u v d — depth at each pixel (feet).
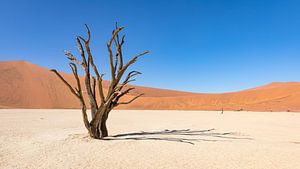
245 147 31.45
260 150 29.60
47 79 211.20
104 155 25.80
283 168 21.94
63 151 27.30
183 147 30.91
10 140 33.63
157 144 32.58
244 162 23.79
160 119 81.00
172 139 37.01
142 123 65.36
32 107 165.27
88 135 37.50
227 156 26.21
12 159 23.50
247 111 158.61
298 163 23.66
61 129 47.62
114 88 36.17
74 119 74.13
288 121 76.28
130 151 28.04
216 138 39.11
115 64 38.60
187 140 36.42
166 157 25.36
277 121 76.07
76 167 21.09
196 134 43.73
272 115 109.70
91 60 35.63
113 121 71.10
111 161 23.36
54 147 29.32
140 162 23.18
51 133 41.06
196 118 87.56
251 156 26.35
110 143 32.53
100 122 36.73
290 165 22.94
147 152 27.66
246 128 54.90
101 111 35.65
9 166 21.18
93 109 37.40
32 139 34.63
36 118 75.10
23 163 22.17
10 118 72.84
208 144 33.32
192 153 27.48
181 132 46.47
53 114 98.27
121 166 21.70
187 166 22.07
